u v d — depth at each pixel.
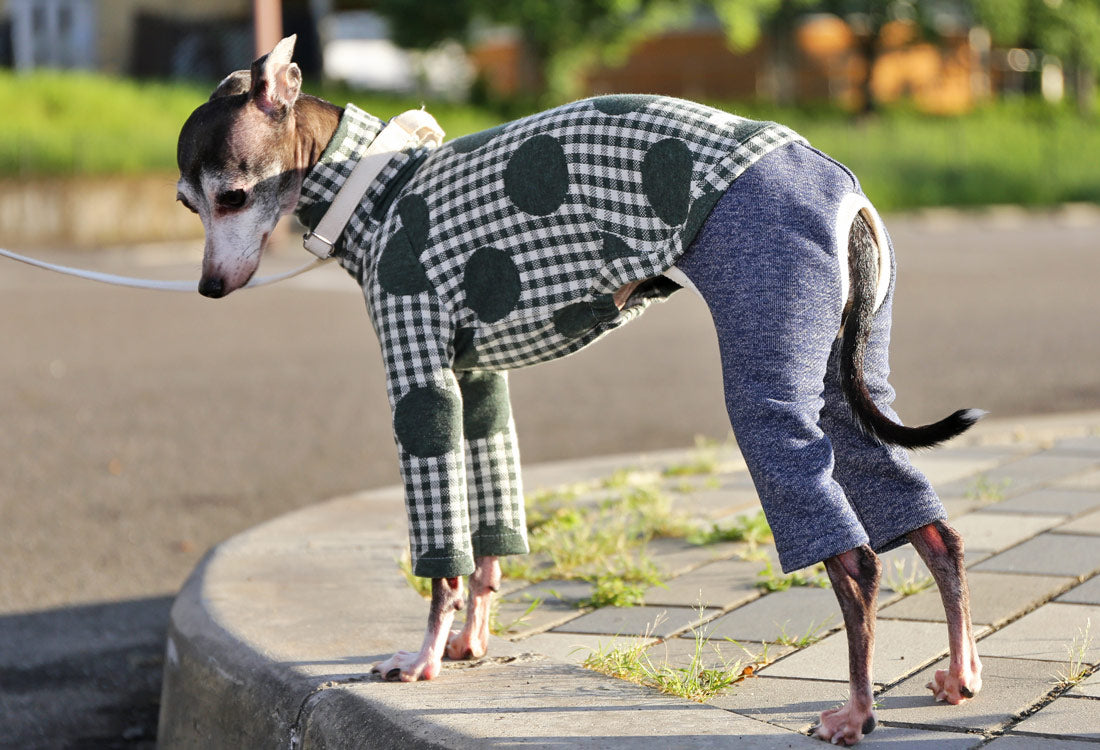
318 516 4.81
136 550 4.98
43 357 8.88
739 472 5.56
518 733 2.59
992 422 6.50
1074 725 2.63
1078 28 31.19
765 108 29.61
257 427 6.92
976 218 21.78
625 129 2.74
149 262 15.26
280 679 3.06
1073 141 27.88
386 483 5.89
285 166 3.10
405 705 2.79
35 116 19.72
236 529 5.23
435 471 2.92
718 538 4.38
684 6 27.77
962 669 2.77
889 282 2.78
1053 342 9.06
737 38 27.80
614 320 2.90
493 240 2.88
